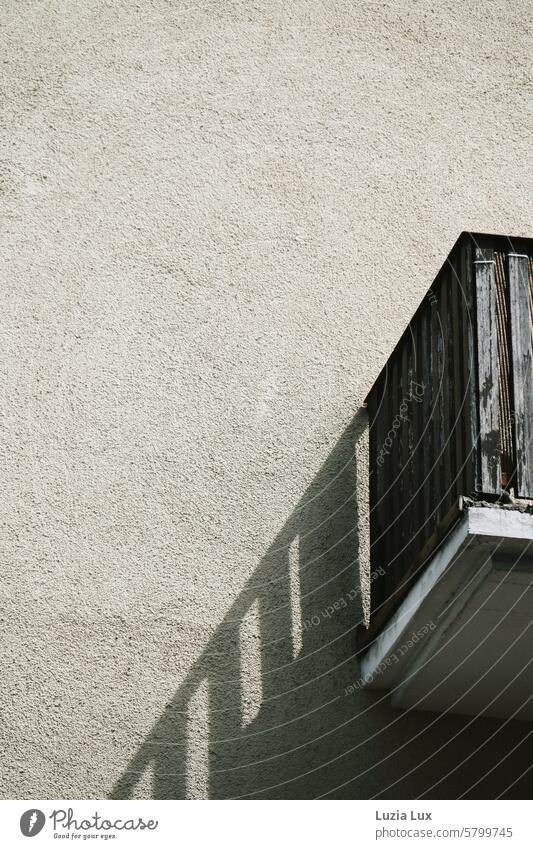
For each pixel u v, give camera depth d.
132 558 4.63
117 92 5.68
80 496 4.72
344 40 6.07
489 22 6.34
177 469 4.86
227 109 5.75
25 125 5.50
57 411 4.89
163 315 5.20
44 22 5.77
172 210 5.45
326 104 5.88
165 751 4.29
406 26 6.20
